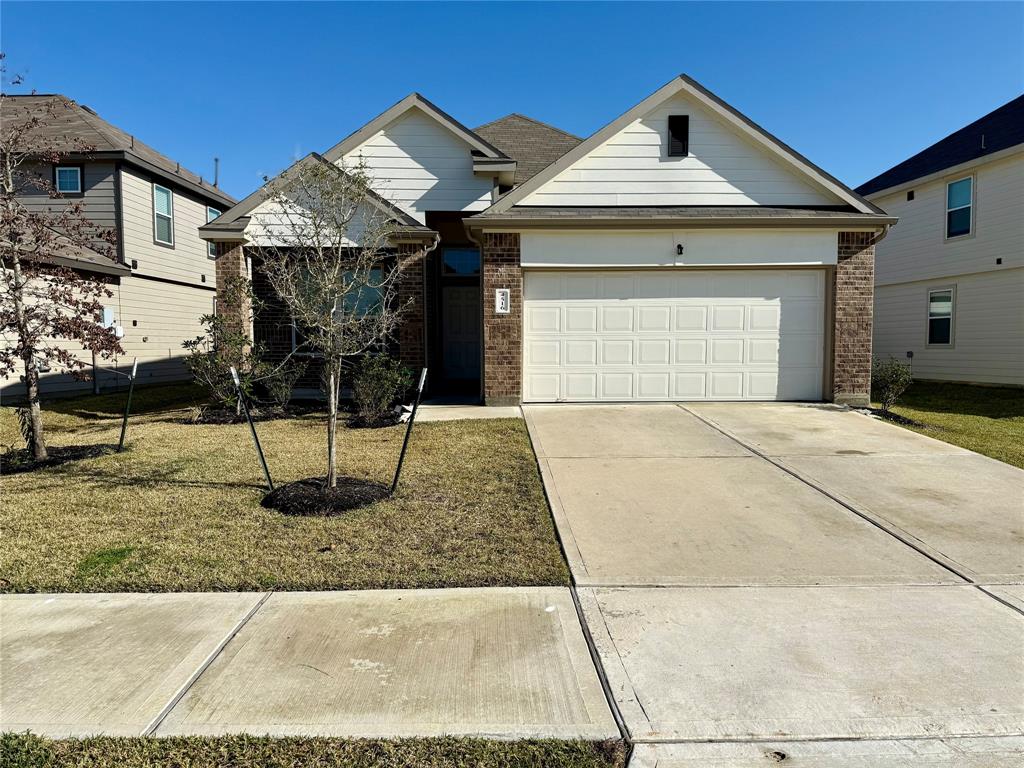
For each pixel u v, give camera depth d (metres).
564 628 3.66
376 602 3.97
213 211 21.39
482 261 10.98
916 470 7.00
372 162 12.89
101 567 4.41
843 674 3.21
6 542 4.86
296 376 11.13
